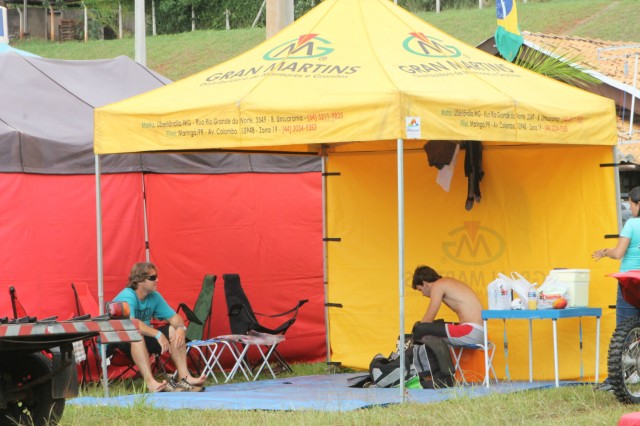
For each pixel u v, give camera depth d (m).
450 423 18.34
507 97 22.38
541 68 36.56
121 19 143.88
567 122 23.28
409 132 20.78
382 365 23.81
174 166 29.22
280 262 30.70
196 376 28.67
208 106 22.20
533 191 25.92
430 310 24.62
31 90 29.61
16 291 26.61
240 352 29.83
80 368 27.23
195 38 133.38
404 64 23.23
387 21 25.33
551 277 23.72
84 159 27.75
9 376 18.36
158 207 28.94
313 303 30.98
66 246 27.45
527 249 25.98
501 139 22.11
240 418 19.28
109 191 28.19
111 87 32.16
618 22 113.25
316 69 22.95
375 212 28.14
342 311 28.42
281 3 34.28
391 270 27.91
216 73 24.39
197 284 29.48
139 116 22.91
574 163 25.30
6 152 26.67
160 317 25.28
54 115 28.86
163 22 146.62
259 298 30.41
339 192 28.53
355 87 21.70
